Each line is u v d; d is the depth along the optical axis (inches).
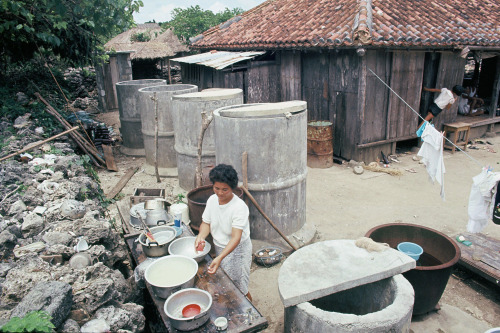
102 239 140.9
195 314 99.7
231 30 513.7
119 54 597.0
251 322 98.9
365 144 323.6
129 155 374.3
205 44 515.8
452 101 335.0
